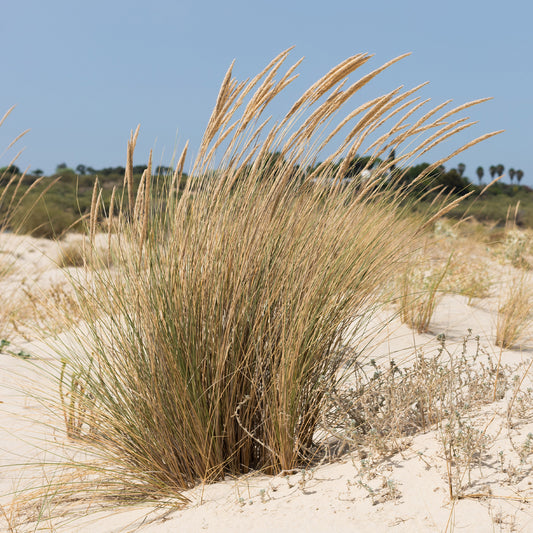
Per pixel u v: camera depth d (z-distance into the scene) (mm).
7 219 4906
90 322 2184
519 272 5879
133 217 2059
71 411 2354
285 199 2066
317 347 2016
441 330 4277
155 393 2023
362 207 2107
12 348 3830
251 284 2033
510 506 1431
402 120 2076
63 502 2062
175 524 1703
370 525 1472
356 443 1903
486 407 2068
